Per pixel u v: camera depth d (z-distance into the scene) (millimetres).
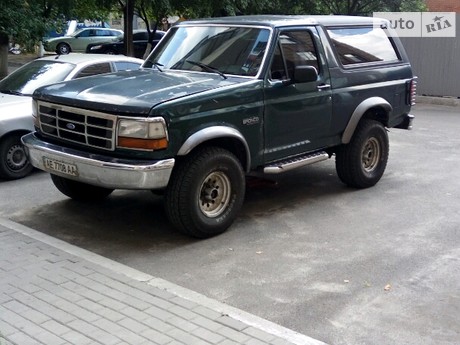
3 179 8164
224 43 6750
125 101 5477
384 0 19000
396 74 8055
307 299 4652
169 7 16391
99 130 5613
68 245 5598
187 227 5777
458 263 5383
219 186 6008
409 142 11000
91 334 3947
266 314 4402
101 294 4551
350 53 7477
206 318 4191
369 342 4012
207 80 6160
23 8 14430
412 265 5332
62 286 4684
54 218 6578
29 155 6332
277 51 6477
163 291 4621
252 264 5348
